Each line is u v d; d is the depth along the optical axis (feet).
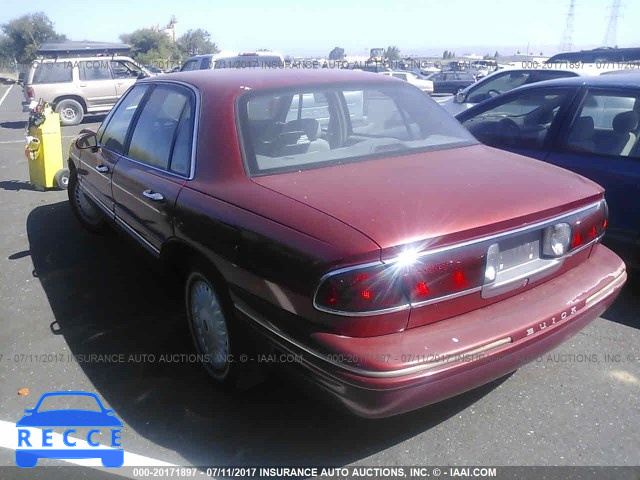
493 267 8.49
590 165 14.29
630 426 9.74
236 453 9.32
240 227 9.00
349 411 8.05
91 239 19.22
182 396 10.73
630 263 13.82
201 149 10.72
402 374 7.50
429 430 9.77
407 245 7.72
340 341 7.70
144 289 15.21
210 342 10.79
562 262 9.48
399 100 12.68
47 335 13.00
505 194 9.07
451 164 10.52
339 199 8.75
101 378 11.33
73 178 19.34
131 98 15.01
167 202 10.97
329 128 11.62
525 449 9.29
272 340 8.65
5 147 41.93
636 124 13.93
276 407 10.41
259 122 10.75
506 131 16.57
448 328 8.09
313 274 7.79
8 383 11.23
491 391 10.74
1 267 16.96
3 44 222.48
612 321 13.16
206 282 10.33
